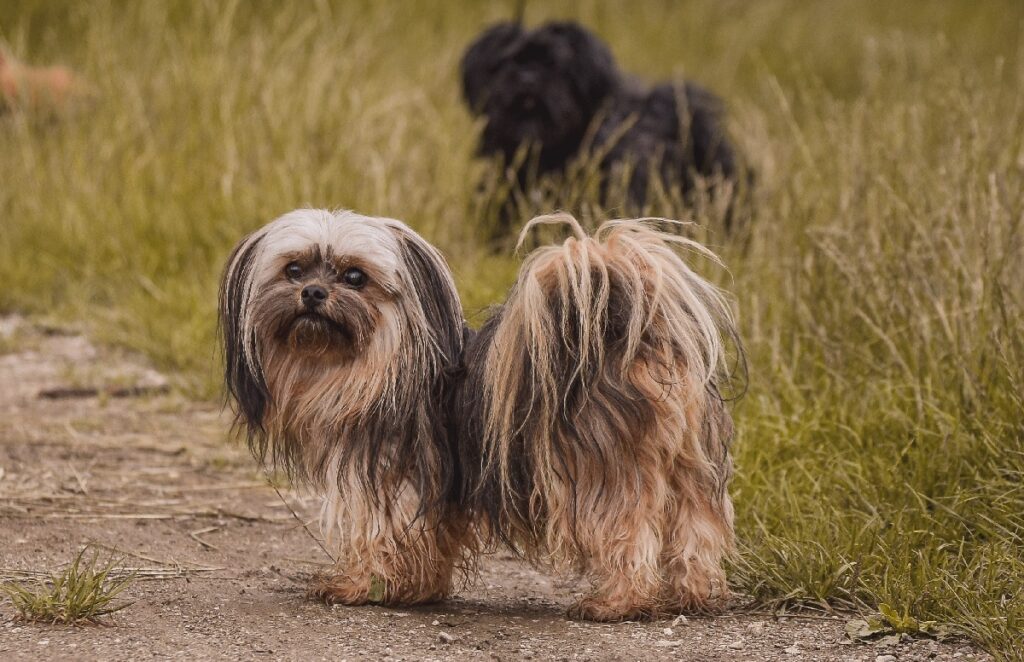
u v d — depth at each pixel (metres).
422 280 6.83
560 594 7.52
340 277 6.69
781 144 13.55
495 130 15.09
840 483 8.37
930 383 9.02
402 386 6.69
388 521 6.80
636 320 6.30
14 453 9.95
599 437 6.45
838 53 26.95
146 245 14.71
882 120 12.37
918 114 11.95
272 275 6.78
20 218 15.26
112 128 16.33
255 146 15.71
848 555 7.30
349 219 6.80
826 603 6.99
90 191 15.38
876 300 9.91
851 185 10.83
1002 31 28.62
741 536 7.93
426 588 7.04
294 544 8.38
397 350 6.66
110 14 19.98
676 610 6.81
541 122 14.90
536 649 6.35
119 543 8.12
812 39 27.91
